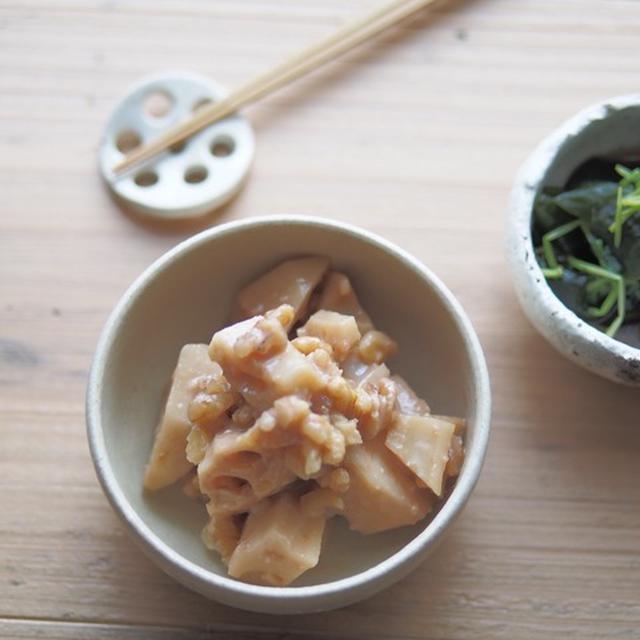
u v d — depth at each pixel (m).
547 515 0.44
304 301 0.44
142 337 0.44
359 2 0.50
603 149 0.46
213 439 0.41
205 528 0.43
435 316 0.44
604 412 0.46
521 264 0.44
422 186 0.48
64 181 0.48
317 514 0.41
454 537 0.44
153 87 0.49
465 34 0.50
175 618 0.43
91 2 0.50
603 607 0.44
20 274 0.47
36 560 0.44
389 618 0.43
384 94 0.49
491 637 0.43
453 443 0.42
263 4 0.50
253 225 0.43
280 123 0.49
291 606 0.39
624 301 0.45
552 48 0.50
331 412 0.41
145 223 0.48
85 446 0.45
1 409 0.45
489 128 0.49
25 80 0.49
